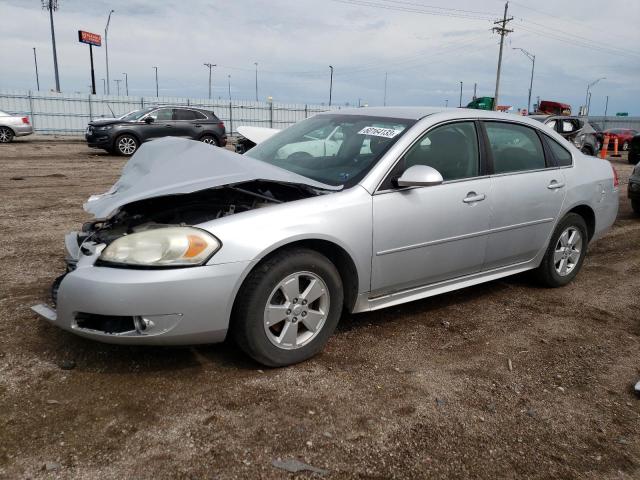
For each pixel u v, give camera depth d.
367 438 2.61
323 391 2.99
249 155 4.31
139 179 3.38
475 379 3.24
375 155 3.62
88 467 2.30
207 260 2.84
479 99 29.66
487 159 4.12
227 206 3.35
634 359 3.62
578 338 3.90
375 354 3.47
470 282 4.17
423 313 4.21
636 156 18.62
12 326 3.55
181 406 2.77
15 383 2.89
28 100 28.48
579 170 4.87
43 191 9.23
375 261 3.47
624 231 7.59
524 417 2.88
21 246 5.55
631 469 2.53
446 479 2.38
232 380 3.04
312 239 3.16
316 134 4.18
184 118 17.50
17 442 2.44
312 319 3.26
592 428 2.83
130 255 2.80
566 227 4.78
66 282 2.85
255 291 2.97
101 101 30.33
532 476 2.44
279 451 2.47
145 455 2.39
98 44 42.84
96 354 3.24
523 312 4.34
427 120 3.84
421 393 3.04
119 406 2.74
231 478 2.29
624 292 4.95
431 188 3.70
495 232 4.14
